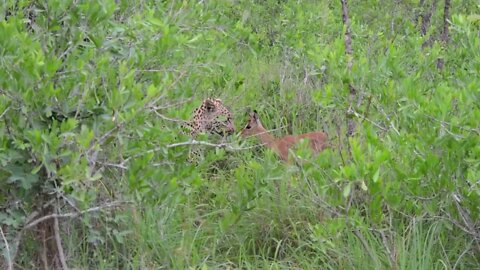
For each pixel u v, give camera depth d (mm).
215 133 8258
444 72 7793
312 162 6199
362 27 10398
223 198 7207
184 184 6203
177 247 6559
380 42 9555
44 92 5371
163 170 6027
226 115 8336
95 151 5551
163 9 7035
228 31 8898
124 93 5488
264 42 11117
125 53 6184
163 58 6281
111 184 6453
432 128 5945
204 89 8023
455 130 5836
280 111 9727
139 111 5477
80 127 5734
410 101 6168
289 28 10570
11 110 5473
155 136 5820
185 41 6348
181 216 7195
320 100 7039
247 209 6227
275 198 7277
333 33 10477
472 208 6027
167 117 6219
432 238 6305
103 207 5852
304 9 11125
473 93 5938
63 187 5441
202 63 7059
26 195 5836
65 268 5844
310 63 9984
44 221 6039
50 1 5734
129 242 6527
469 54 7051
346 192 5594
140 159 5734
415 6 11492
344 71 6836
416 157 6031
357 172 5637
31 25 6141
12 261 5852
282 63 10656
